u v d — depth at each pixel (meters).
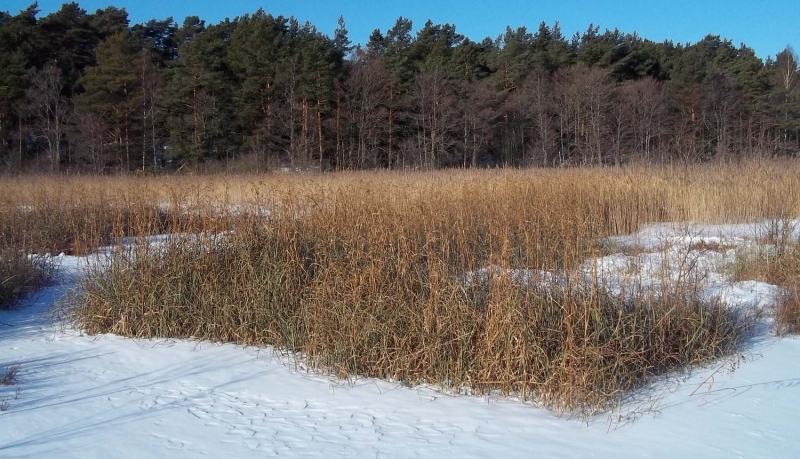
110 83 38.28
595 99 41.41
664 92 42.56
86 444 4.72
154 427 5.02
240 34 43.78
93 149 36.25
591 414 5.15
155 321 7.70
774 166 16.45
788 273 8.80
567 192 12.95
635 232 12.73
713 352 6.37
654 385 5.79
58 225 12.36
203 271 7.96
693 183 14.47
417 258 7.19
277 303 7.31
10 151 38.69
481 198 11.67
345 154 42.16
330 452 4.54
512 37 55.59
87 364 6.62
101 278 8.19
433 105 41.62
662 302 6.65
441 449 4.55
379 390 5.81
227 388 5.90
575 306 6.00
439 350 5.97
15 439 4.81
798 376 5.84
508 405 5.43
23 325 8.09
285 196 9.77
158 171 36.91
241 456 4.51
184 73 41.03
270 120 39.81
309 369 6.38
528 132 46.41
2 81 38.62
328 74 41.38
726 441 4.57
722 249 10.20
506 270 6.23
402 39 56.31
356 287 6.63
